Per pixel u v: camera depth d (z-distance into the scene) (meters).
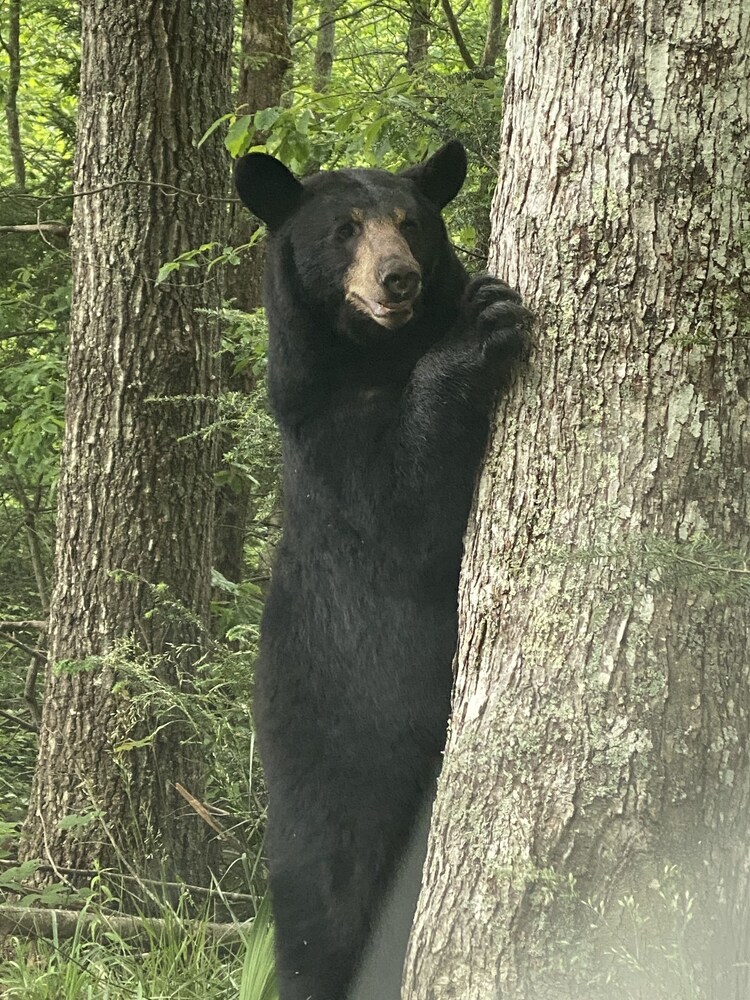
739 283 2.71
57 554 6.39
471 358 3.25
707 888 2.56
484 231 6.04
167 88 6.40
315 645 3.98
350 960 3.95
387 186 4.18
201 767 6.23
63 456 6.44
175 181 6.43
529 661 2.80
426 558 3.65
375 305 3.88
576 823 2.65
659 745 2.62
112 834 6.05
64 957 5.17
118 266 6.34
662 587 2.65
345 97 6.86
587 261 2.81
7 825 6.18
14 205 9.16
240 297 9.15
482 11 13.26
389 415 3.75
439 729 3.79
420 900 2.98
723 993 2.54
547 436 2.88
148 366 6.32
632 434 2.73
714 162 2.71
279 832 4.03
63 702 6.21
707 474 2.69
